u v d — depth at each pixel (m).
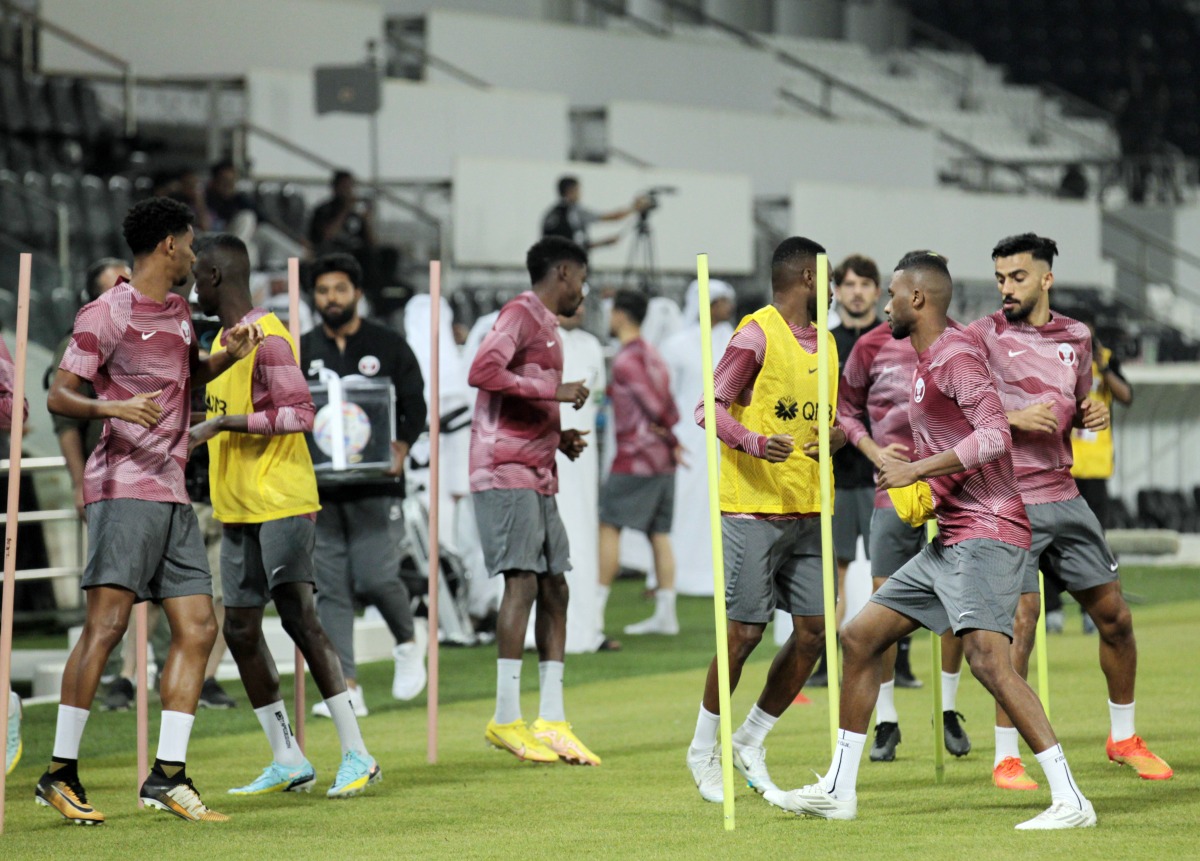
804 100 95.50
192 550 19.31
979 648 17.83
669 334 50.97
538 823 18.69
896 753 23.45
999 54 124.19
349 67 58.41
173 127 65.94
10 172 54.72
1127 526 58.47
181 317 19.31
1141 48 121.12
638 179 61.94
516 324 23.39
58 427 26.84
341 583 27.94
